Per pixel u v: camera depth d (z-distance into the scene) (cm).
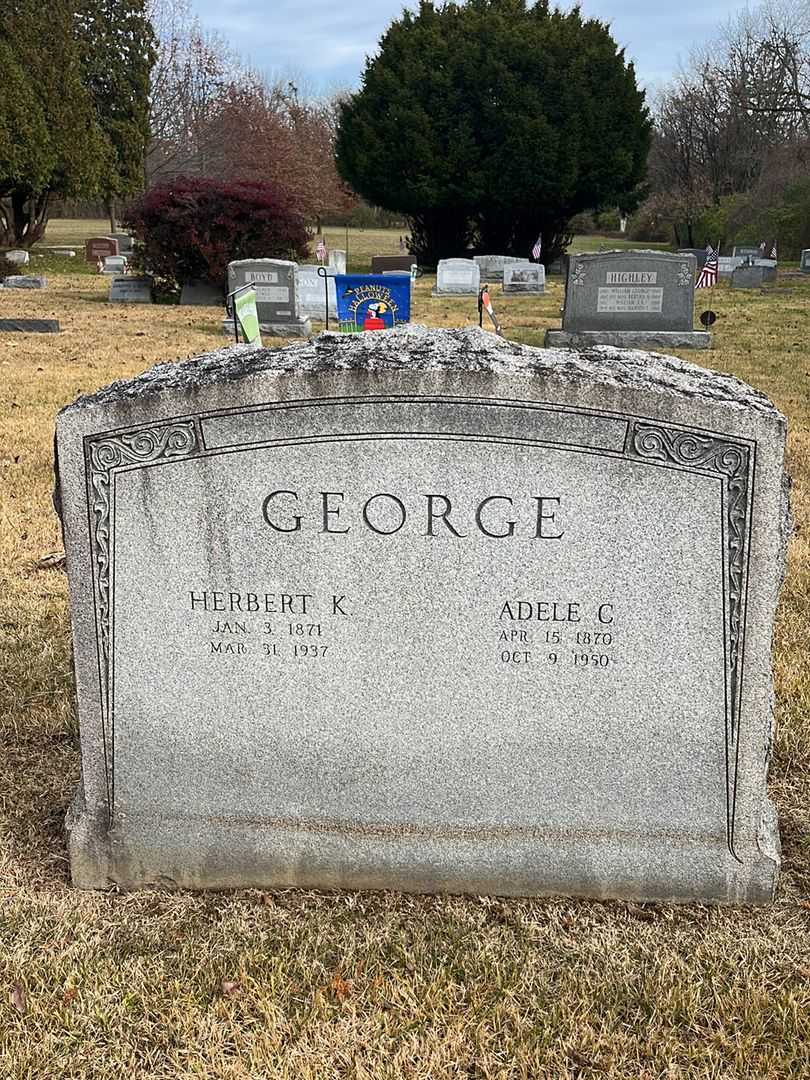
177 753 147
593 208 1608
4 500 324
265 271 744
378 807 148
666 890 147
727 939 140
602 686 140
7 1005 131
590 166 1507
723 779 142
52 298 1016
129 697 144
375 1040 125
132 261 984
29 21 1288
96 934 142
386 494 134
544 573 135
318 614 139
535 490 132
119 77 1576
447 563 136
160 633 142
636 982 134
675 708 139
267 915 146
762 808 151
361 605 139
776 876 146
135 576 139
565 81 1470
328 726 144
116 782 148
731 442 127
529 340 715
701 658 137
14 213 1474
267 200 950
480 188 1498
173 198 938
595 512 132
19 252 1389
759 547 131
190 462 134
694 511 131
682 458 129
